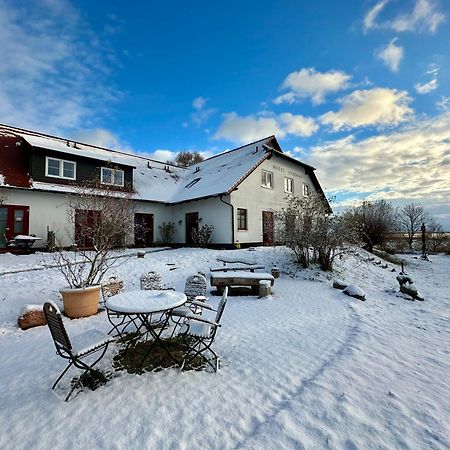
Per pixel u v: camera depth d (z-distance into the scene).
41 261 10.17
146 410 2.60
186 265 11.26
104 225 7.48
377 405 2.64
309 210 11.34
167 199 17.94
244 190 16.25
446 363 3.66
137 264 10.92
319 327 5.02
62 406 2.67
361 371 3.31
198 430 2.32
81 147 18.39
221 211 15.90
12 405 2.70
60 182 14.11
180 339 4.28
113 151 20.69
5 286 7.11
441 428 2.33
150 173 20.34
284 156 18.88
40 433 2.31
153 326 4.55
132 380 3.14
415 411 2.56
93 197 8.79
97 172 15.39
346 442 2.16
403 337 4.67
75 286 5.82
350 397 2.77
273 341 4.32
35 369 3.43
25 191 12.91
